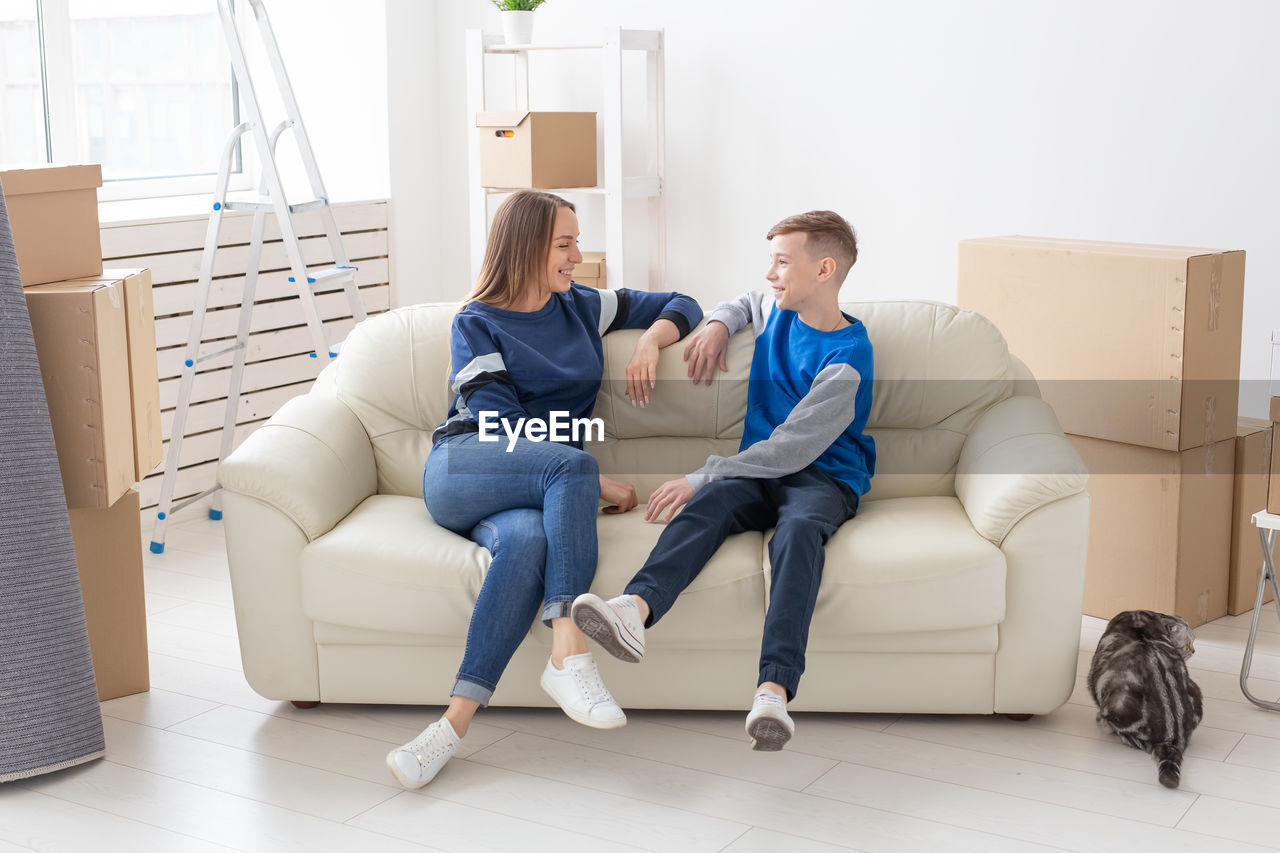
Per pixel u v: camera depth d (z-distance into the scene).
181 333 3.73
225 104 4.48
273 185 3.52
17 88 3.84
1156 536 2.81
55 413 2.34
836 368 2.45
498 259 2.52
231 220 3.85
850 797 2.10
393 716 2.44
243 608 2.38
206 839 1.99
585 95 4.28
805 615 2.15
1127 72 3.34
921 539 2.28
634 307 2.73
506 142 3.96
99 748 2.26
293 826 2.03
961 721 2.39
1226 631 2.87
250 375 3.97
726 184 4.06
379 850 1.95
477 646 2.18
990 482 2.35
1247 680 2.55
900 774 2.18
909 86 3.70
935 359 2.64
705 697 2.36
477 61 4.08
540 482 2.29
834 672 2.33
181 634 2.89
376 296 4.40
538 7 4.29
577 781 2.17
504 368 2.46
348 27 4.38
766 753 2.27
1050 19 3.44
